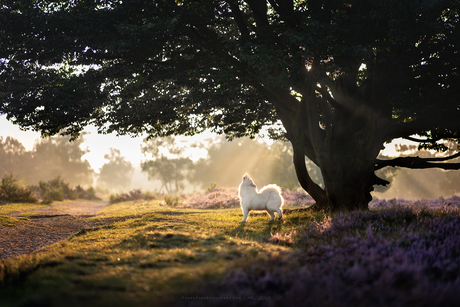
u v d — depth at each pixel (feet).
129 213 59.62
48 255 18.72
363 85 46.44
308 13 36.22
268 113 56.85
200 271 13.17
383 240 18.17
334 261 14.48
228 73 37.88
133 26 34.12
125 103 48.06
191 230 27.58
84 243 25.57
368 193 46.52
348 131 43.91
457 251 16.28
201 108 50.03
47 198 96.32
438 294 10.46
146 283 12.05
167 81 48.11
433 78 40.29
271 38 36.65
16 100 40.78
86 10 38.47
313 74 35.65
